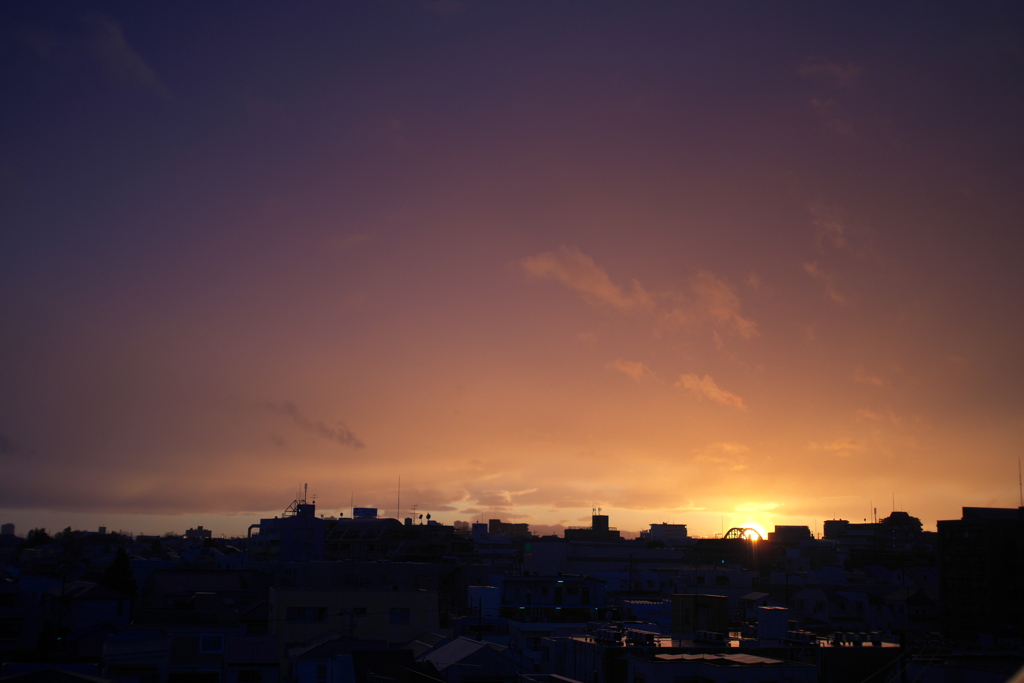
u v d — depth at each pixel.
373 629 76.12
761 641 52.81
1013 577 105.75
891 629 107.38
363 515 165.12
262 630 78.50
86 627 90.06
